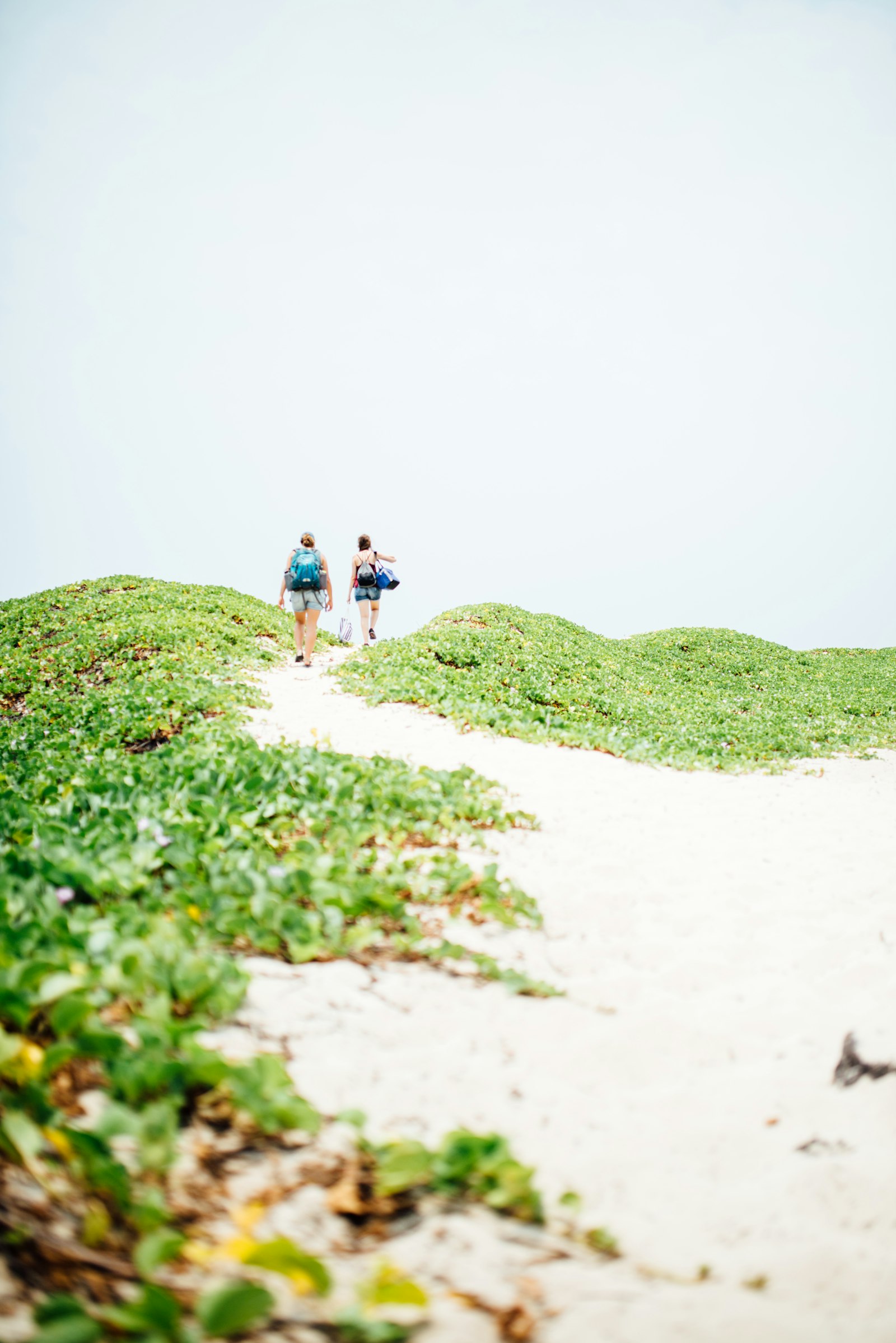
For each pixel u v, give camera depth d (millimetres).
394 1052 3004
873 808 8422
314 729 8695
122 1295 1597
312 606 14977
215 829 4945
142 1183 2012
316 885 4156
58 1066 2342
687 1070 3094
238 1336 1552
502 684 14688
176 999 2971
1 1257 1530
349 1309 1652
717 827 6938
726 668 25688
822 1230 2244
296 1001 3248
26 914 3510
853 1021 3496
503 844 5797
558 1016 3406
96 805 5582
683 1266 2053
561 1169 2436
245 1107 2289
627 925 4551
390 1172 2145
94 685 13492
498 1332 1711
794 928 4594
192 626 17344
